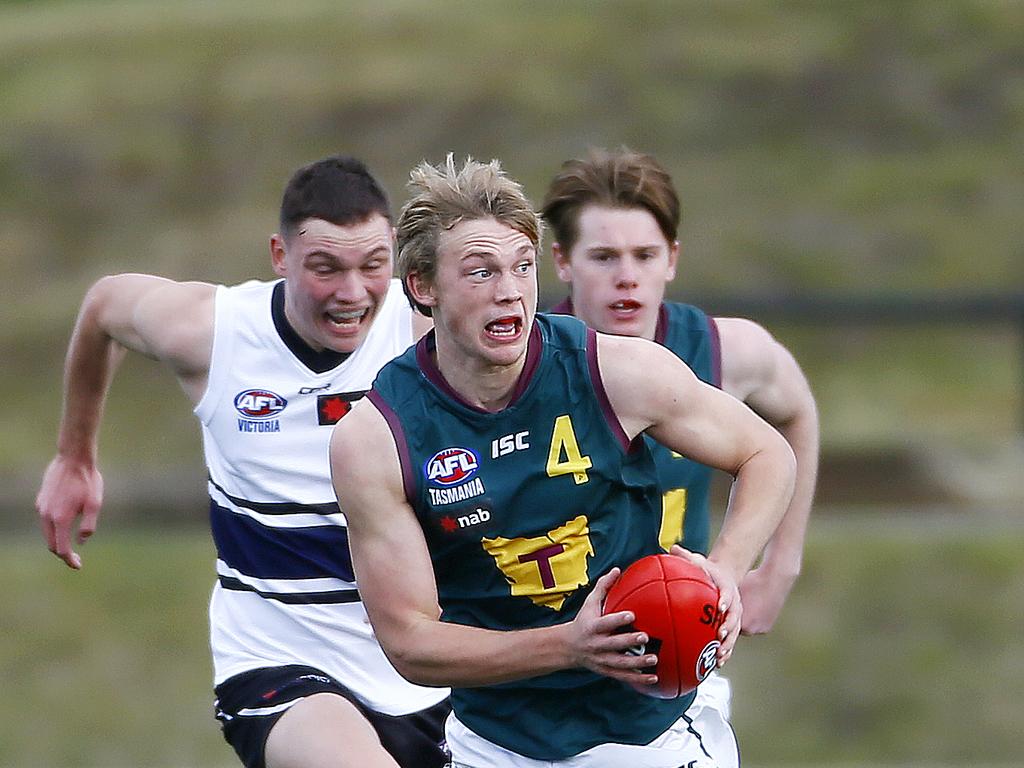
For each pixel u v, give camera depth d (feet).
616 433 46.26
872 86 266.77
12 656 139.74
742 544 46.39
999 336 222.48
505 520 46.44
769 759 126.52
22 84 281.33
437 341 45.80
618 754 50.67
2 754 128.67
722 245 232.12
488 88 265.13
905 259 229.86
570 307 58.59
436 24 287.07
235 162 255.50
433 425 45.80
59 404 206.28
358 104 264.31
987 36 275.80
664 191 56.54
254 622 60.39
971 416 203.31
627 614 42.98
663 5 288.71
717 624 44.93
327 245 56.85
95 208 248.11
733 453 47.21
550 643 43.47
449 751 53.47
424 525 46.57
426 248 44.21
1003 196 241.96
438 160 249.96
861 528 150.10
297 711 57.26
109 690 136.15
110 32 297.53
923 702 131.23
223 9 305.32
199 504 173.68
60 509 66.64
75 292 230.07
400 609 45.24
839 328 224.53
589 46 276.41
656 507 48.24
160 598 146.10
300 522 59.82
